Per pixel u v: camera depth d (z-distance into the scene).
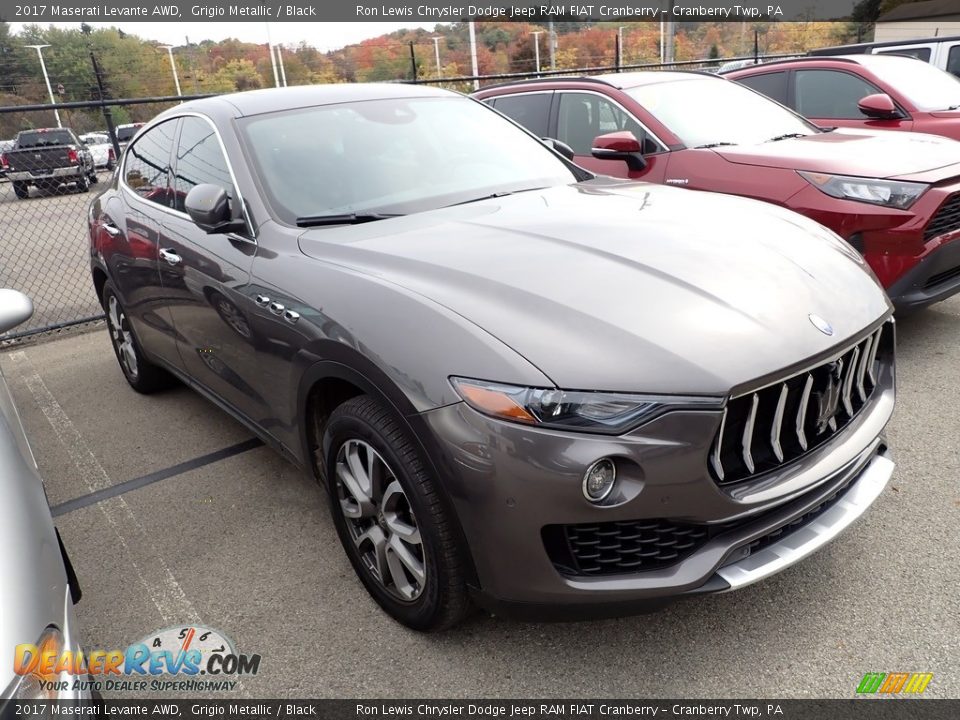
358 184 2.96
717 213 2.77
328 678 2.20
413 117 3.39
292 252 2.60
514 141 3.55
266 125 3.12
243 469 3.53
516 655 2.22
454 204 2.94
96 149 17.95
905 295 3.84
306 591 2.60
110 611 2.59
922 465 3.04
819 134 5.04
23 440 2.19
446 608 2.11
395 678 2.18
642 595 1.89
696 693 2.04
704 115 5.08
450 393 1.90
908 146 4.41
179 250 3.19
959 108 6.11
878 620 2.23
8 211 8.66
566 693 2.08
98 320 6.42
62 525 3.17
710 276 2.18
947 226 3.86
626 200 2.97
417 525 2.07
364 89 3.54
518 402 1.82
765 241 2.48
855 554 2.53
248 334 2.72
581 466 1.78
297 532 2.96
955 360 4.03
